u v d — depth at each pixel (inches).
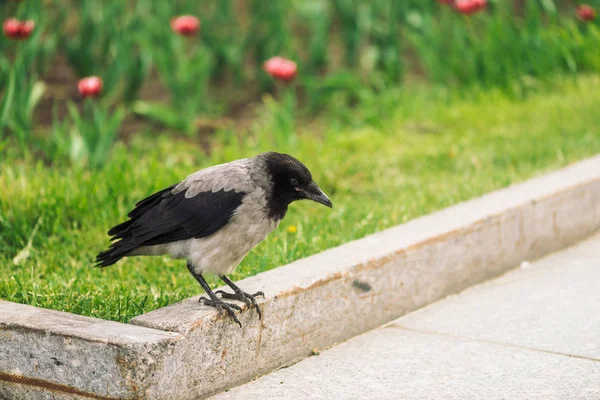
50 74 718.5
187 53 769.6
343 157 541.0
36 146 530.6
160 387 262.4
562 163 510.9
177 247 305.3
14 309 284.2
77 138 515.2
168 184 470.0
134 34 637.3
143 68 634.2
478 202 422.6
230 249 301.6
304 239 398.6
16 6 682.8
